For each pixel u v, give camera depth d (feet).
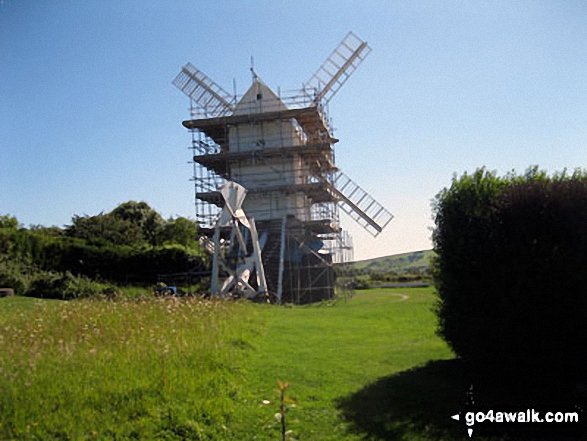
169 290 111.04
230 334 44.34
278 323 61.72
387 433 25.55
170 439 23.79
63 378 27.55
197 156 137.49
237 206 100.01
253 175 141.28
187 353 34.47
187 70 164.45
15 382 26.32
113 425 23.93
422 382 33.86
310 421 27.04
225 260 104.37
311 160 153.58
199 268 132.67
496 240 31.09
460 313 33.63
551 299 29.25
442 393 31.40
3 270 103.04
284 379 34.45
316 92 147.23
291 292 116.78
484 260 31.60
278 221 131.13
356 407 29.17
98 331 37.40
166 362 31.89
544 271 29.27
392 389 32.48
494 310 31.04
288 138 140.36
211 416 26.18
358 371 36.99
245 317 58.03
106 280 128.36
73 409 24.61
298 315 73.05
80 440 22.36
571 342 29.17
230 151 142.82
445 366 38.11
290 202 139.85
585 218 28.55
